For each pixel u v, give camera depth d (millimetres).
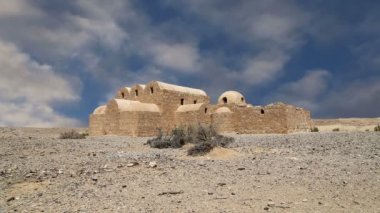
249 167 11828
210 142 16422
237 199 7621
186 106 46312
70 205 7465
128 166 12461
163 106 44688
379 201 7270
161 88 45062
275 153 15672
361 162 12297
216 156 14883
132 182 9797
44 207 7383
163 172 11180
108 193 8508
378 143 17375
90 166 12852
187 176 10453
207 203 7328
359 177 9695
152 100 45812
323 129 52219
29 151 18469
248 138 25891
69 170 12031
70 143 23766
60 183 9930
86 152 18109
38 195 8547
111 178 10438
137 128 40562
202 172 11055
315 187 8617
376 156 13625
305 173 10477
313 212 6578
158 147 20750
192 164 12758
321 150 16141
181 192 8383
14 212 7039
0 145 21031
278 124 39406
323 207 6906
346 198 7562
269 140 22641
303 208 6855
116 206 7270
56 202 7777
